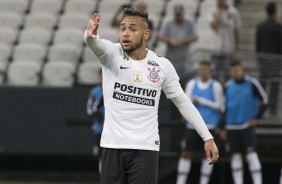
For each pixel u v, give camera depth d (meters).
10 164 45.81
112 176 18.17
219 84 38.22
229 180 43.69
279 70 42.09
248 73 42.44
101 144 18.38
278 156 43.19
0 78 47.34
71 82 46.34
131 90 18.16
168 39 43.56
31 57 48.38
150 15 51.16
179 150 42.06
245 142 38.22
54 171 45.62
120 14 47.94
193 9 51.56
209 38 47.75
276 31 44.34
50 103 43.81
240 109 38.06
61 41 49.53
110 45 18.20
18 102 44.03
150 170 18.09
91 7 53.00
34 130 43.91
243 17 53.50
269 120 42.03
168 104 42.50
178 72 42.62
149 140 18.16
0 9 53.19
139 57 18.31
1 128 44.09
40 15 51.78
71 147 43.56
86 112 43.47
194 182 44.22
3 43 49.72
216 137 38.62
